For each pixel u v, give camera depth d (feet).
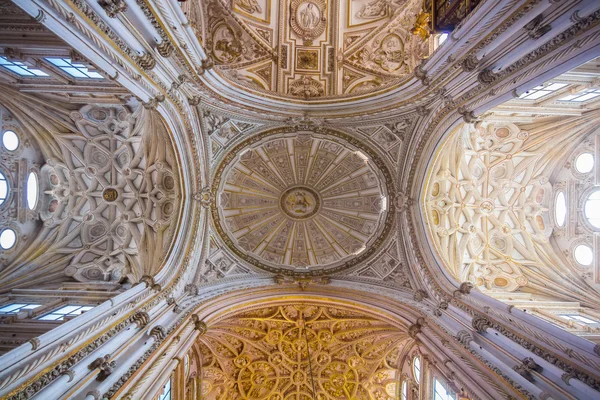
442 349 35.55
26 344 22.58
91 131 51.08
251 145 52.60
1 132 45.75
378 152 52.26
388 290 50.42
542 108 44.91
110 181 52.90
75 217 53.57
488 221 55.52
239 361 54.08
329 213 59.31
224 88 46.83
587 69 35.42
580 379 24.20
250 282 52.26
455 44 35.42
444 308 41.65
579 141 50.62
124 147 51.37
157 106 38.78
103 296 46.52
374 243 53.11
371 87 52.26
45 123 48.78
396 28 52.29
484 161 54.70
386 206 52.44
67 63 37.35
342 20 55.11
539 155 54.08
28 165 48.98
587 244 49.32
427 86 43.01
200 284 49.19
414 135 48.75
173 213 48.29
